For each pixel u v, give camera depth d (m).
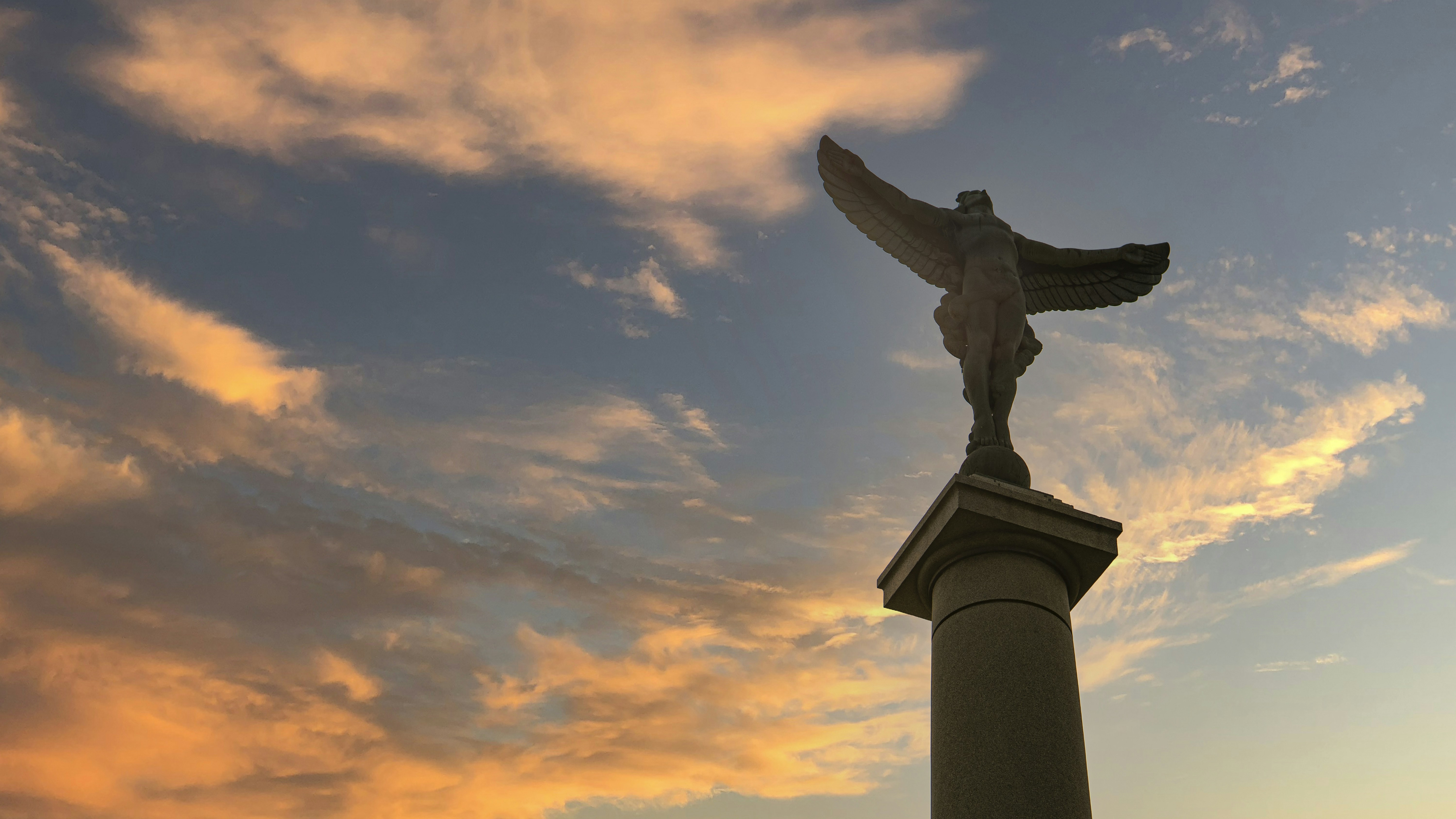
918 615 16.19
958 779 13.23
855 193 18.75
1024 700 13.46
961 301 17.34
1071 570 14.96
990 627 14.08
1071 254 19.02
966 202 18.78
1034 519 14.71
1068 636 14.31
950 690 13.93
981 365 16.78
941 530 14.84
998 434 16.30
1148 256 19.20
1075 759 13.23
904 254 18.50
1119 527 14.93
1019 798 12.80
